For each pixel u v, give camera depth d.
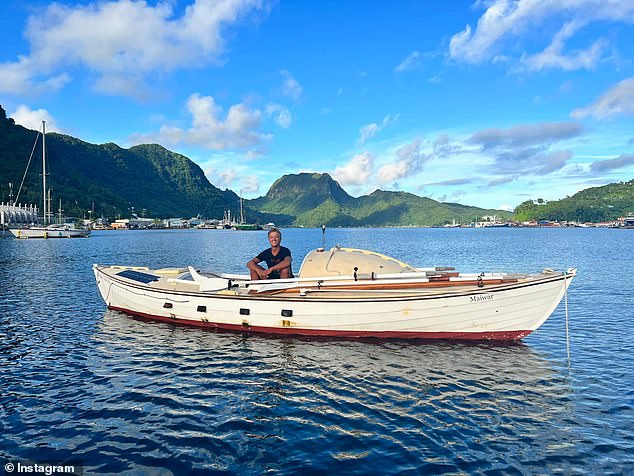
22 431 7.43
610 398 8.87
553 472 6.24
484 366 10.67
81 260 43.69
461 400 8.73
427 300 12.12
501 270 34.72
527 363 10.95
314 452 6.76
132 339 13.08
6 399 8.77
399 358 11.17
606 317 16.55
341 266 13.62
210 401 8.69
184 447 6.92
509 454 6.72
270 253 13.88
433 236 142.75
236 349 12.01
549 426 7.64
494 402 8.63
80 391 9.20
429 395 8.96
